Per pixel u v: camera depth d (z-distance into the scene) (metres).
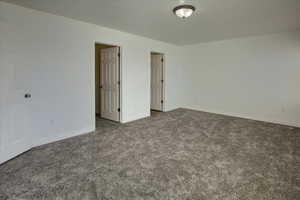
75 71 3.38
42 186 1.82
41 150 2.73
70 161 2.37
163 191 1.74
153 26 3.74
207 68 5.69
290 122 4.20
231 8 2.74
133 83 4.58
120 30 4.04
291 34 4.07
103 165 2.26
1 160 2.26
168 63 5.79
